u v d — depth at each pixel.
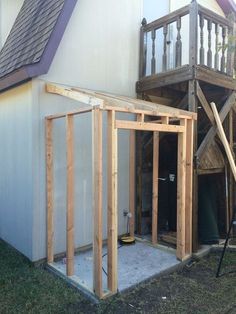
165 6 6.07
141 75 5.24
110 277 3.24
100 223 3.15
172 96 5.68
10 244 4.69
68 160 3.58
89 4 4.52
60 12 3.88
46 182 4.04
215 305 3.09
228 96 5.18
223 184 5.19
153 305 3.09
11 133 4.55
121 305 3.08
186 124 4.19
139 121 3.49
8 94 4.60
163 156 5.44
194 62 4.36
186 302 3.15
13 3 5.98
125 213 5.11
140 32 5.30
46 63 3.79
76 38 4.37
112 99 3.28
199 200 4.83
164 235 4.98
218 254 4.48
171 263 4.02
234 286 3.49
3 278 3.59
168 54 5.95
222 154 5.13
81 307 3.05
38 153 3.98
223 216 5.18
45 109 4.03
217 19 4.82
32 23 4.64
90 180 4.56
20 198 4.32
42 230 4.04
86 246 4.55
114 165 3.18
